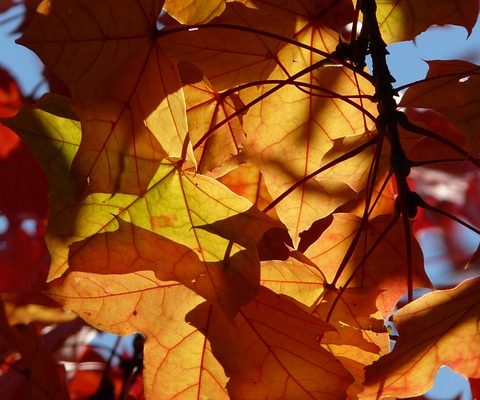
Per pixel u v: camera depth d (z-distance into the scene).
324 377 0.86
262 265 0.89
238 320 0.86
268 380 0.86
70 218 0.84
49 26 0.82
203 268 0.83
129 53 0.83
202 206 0.84
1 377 0.90
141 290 0.87
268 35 0.88
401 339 0.86
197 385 0.88
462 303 0.87
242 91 0.94
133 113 0.83
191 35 0.92
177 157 0.84
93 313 0.87
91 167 0.82
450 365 0.89
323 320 0.89
